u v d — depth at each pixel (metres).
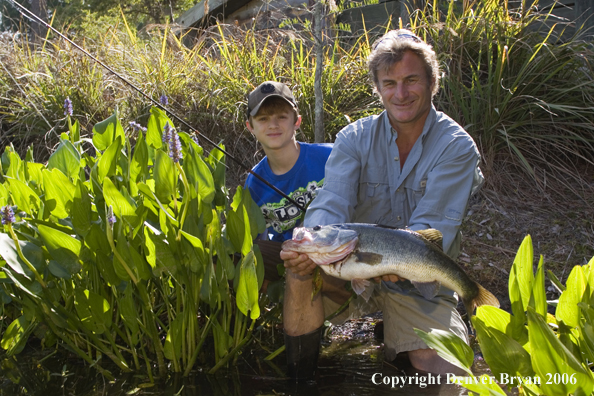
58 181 2.93
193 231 2.84
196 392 2.71
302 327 2.84
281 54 6.27
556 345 1.95
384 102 3.06
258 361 3.13
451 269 2.57
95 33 9.08
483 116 5.22
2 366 3.04
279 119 3.44
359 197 3.27
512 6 6.26
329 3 5.14
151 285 3.28
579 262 4.16
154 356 3.17
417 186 3.11
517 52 5.39
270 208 3.60
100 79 6.14
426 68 2.98
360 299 3.32
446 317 3.01
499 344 2.18
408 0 6.35
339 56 6.06
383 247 2.53
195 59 6.30
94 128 3.38
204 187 2.96
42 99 6.08
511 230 4.55
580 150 5.25
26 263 2.79
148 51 6.60
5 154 3.71
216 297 2.89
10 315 3.46
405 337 3.01
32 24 9.72
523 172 5.12
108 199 2.74
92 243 2.79
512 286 2.35
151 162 3.39
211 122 5.79
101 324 2.85
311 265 2.67
